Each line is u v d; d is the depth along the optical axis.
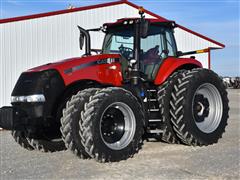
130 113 5.97
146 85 6.80
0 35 12.31
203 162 5.57
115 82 6.50
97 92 5.80
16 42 12.61
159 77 6.84
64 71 6.04
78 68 6.15
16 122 5.97
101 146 5.58
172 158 5.89
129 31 7.02
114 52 7.22
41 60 13.12
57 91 5.95
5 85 12.43
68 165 5.68
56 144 6.83
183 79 6.68
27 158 6.36
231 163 5.47
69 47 13.75
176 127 6.59
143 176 4.91
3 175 5.23
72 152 6.05
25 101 5.94
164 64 6.95
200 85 6.80
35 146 6.74
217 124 7.05
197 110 6.93
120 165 5.54
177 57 7.36
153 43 7.07
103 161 5.63
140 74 6.69
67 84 6.01
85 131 5.55
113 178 4.86
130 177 4.88
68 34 13.72
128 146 5.88
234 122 10.55
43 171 5.39
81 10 14.02
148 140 7.48
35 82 5.94
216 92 7.12
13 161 6.14
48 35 13.27
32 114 5.85
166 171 5.12
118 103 5.82
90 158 6.00
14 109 6.02
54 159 6.18
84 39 7.93
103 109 5.63
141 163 5.62
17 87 6.18
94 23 14.38
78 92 6.03
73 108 5.81
